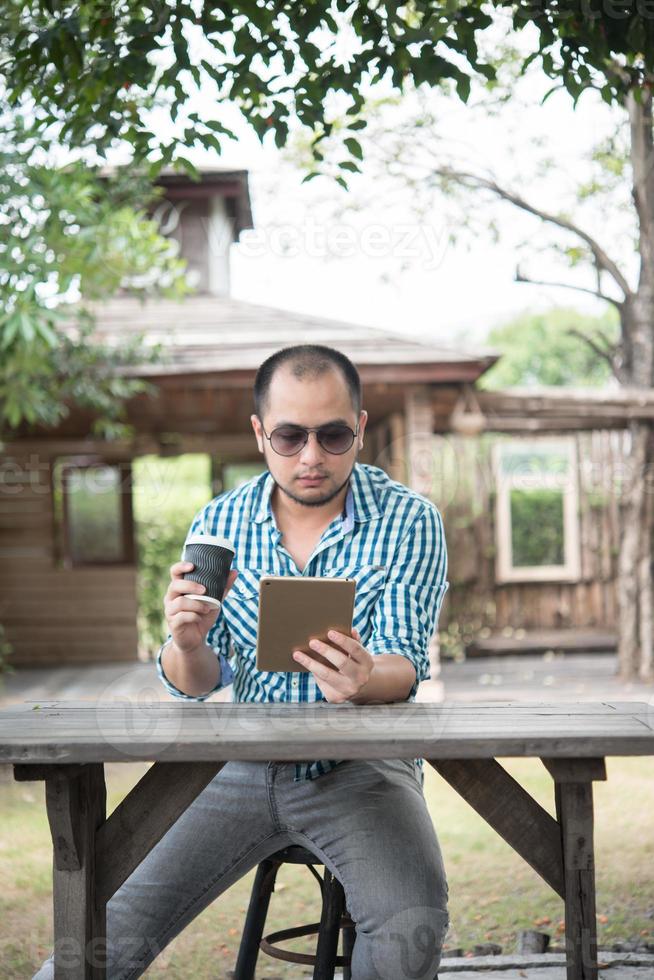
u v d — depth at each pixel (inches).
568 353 952.9
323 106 135.0
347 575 98.0
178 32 125.6
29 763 75.1
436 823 194.2
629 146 341.7
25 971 123.0
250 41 128.6
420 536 99.1
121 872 82.7
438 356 367.6
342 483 95.6
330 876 89.9
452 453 477.4
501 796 82.5
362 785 88.7
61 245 229.9
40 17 135.7
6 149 204.2
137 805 82.7
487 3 130.0
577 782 80.3
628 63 134.2
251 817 90.0
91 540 481.1
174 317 390.6
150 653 490.0
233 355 383.2
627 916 138.6
